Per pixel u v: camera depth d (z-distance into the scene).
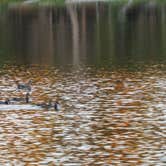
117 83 91.69
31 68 109.00
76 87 89.25
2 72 104.94
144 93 84.12
